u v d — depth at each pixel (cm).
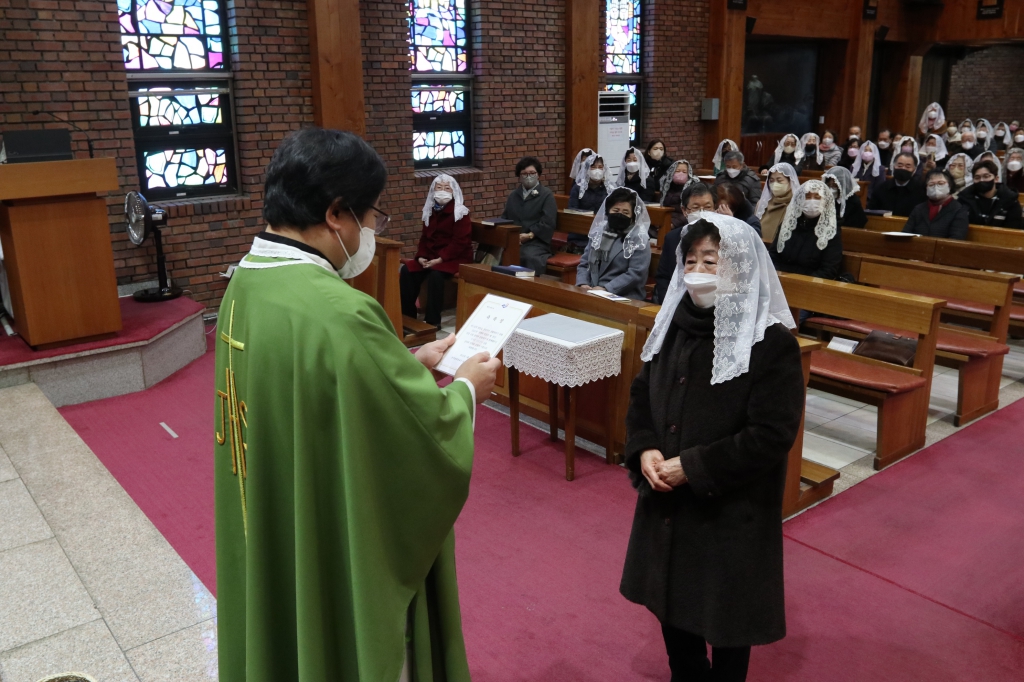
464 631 294
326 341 144
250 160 800
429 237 714
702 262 209
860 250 662
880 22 1622
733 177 859
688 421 213
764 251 209
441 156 995
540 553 347
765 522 212
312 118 836
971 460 440
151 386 564
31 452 423
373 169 153
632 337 417
